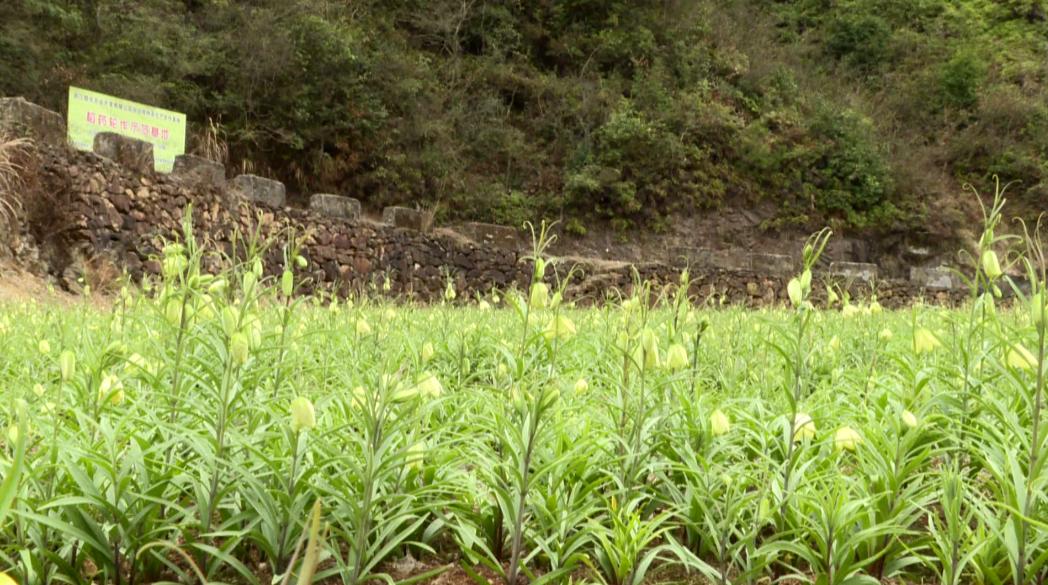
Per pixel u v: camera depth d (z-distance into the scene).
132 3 20.98
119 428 2.51
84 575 2.34
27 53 17.75
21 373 4.34
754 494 2.34
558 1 31.69
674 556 2.71
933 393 3.22
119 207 12.40
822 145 30.27
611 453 2.87
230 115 21.73
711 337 5.68
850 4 41.34
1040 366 2.17
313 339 5.51
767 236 28.88
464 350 5.16
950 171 34.41
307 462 2.66
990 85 37.41
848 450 3.17
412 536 2.68
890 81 38.06
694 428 3.01
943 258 29.86
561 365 4.79
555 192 26.84
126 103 13.90
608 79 30.56
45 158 11.58
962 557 2.30
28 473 2.22
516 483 2.54
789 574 2.45
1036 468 2.14
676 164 28.08
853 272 23.27
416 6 28.36
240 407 2.61
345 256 16.64
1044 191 32.56
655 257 26.84
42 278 11.16
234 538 2.29
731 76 32.31
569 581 2.35
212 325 2.97
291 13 23.16
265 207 15.24
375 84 24.19
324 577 2.25
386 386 2.22
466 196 24.81
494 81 28.66
